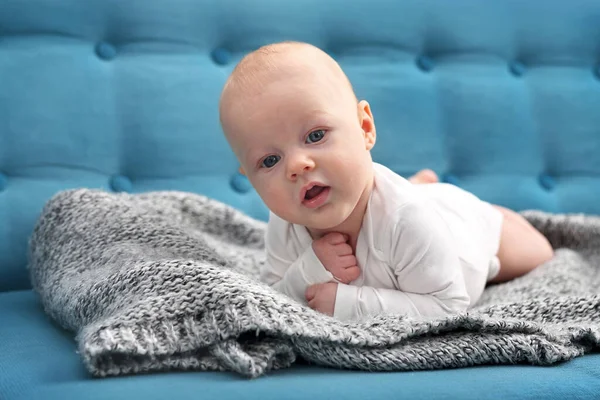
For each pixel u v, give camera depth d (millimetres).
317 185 1108
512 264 1497
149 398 884
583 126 2061
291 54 1148
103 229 1364
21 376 996
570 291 1423
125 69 1861
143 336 983
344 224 1222
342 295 1193
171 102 1856
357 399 904
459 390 939
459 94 2012
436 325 1058
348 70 1975
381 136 1934
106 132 1803
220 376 968
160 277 1086
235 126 1136
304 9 2008
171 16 1930
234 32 1971
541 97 2066
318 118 1104
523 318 1232
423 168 1947
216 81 1915
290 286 1262
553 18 2135
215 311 1019
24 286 1668
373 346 1023
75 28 1862
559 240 1734
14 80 1771
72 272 1294
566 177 2035
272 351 992
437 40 2061
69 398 891
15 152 1730
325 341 1010
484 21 2092
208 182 1846
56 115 1771
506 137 2006
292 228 1283
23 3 1831
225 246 1614
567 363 1066
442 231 1207
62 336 1210
